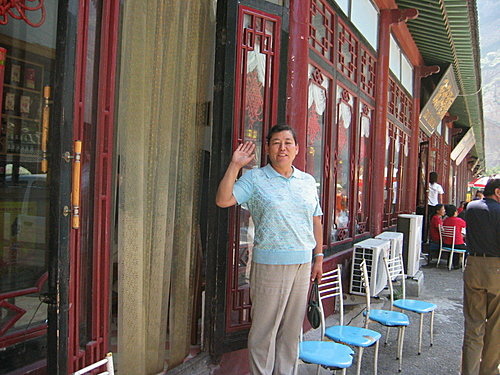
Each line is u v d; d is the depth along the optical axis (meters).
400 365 3.72
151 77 2.50
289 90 3.52
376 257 4.94
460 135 18.27
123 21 2.36
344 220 5.51
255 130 3.18
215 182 2.95
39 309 2.33
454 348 4.29
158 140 2.60
